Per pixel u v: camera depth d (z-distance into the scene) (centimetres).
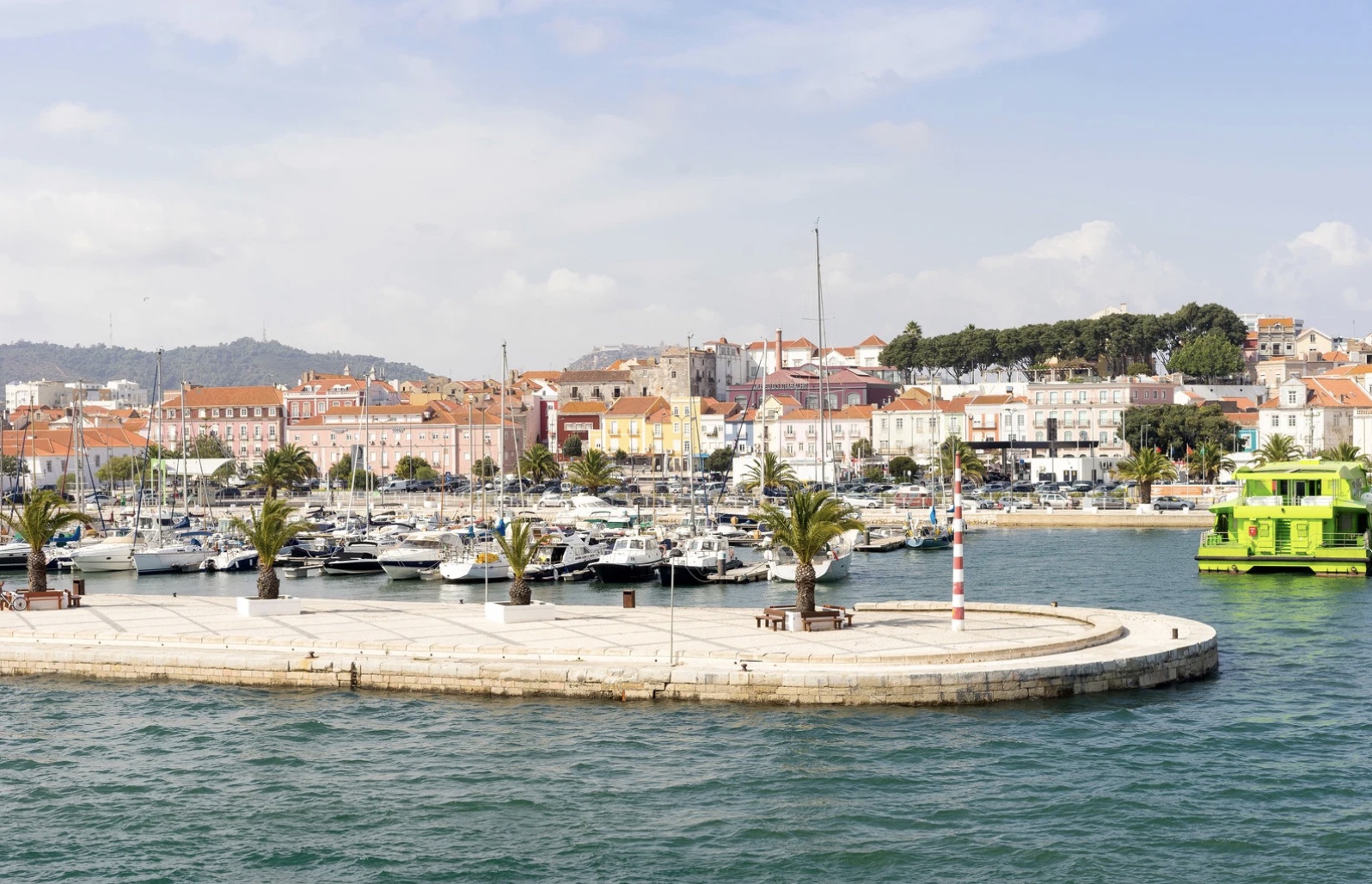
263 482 17975
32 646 5553
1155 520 14288
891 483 19225
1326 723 4578
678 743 4334
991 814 3697
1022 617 6078
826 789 3900
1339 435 19550
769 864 3384
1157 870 3322
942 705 4706
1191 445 19975
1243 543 9388
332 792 3953
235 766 4206
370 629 5788
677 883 3281
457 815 3747
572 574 9706
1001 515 14850
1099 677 4919
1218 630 6606
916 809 3738
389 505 17650
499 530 10525
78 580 7006
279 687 5191
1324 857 3388
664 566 9288
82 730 4641
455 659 5150
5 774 4172
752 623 5866
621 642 5344
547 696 4919
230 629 5834
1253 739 4381
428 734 4503
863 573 10069
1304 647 6075
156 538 11606
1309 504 9206
